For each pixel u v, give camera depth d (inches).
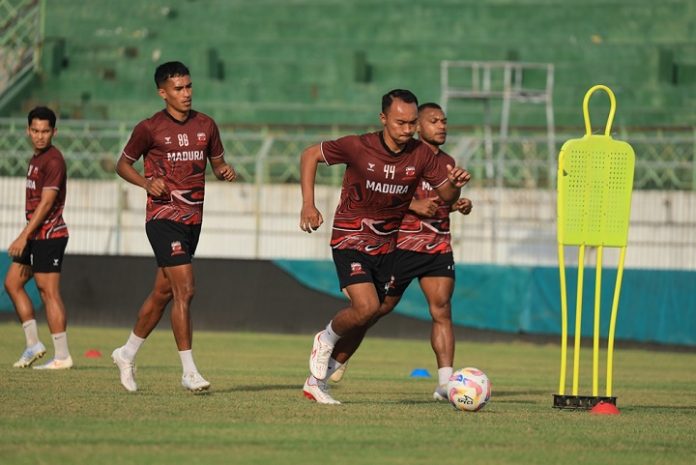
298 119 3735.2
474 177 3157.0
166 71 1016.2
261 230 2997.0
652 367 1820.9
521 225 2933.1
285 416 850.8
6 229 2984.7
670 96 3811.5
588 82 3863.2
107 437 709.9
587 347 2372.0
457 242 2908.5
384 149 925.2
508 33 4084.6
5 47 3937.0
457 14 4146.2
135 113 3732.8
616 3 4119.1
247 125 3442.4
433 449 701.3
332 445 706.2
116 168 1024.9
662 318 2353.6
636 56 3946.9
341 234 951.6
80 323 2508.6
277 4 4224.9
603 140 964.6
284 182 3294.8
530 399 1113.4
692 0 4099.4
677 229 2901.1
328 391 1101.1
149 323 1032.2
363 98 3833.7
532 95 3769.7
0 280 2524.6
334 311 2471.7
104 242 3046.3
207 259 2502.5
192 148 1021.2
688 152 3321.9
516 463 653.9
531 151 3312.0
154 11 4222.4
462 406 936.9
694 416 957.2
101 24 4173.2
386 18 4168.3
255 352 1839.3
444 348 1096.2
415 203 1078.4
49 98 3811.5
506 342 2453.2
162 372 1333.7
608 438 778.2
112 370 1314.0
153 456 641.6
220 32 4151.1
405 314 2450.8
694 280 2347.4
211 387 1123.9
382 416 874.1
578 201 966.4
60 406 874.8
